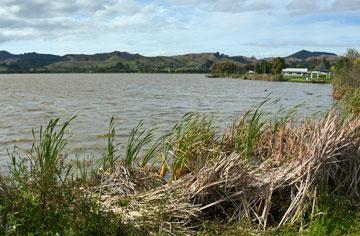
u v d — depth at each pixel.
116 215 6.45
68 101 37.56
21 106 32.16
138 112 28.78
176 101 39.56
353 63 61.41
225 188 7.48
